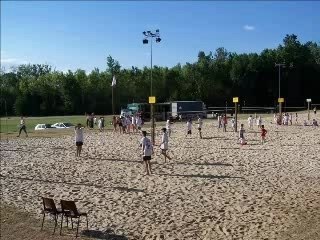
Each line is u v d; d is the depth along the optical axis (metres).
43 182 18.66
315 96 102.25
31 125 59.66
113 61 108.25
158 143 32.12
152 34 34.84
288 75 100.81
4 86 112.00
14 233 12.02
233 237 11.09
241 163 22.38
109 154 26.80
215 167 21.28
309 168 20.75
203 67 104.25
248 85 102.12
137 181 18.36
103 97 101.62
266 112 86.44
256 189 16.48
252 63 101.94
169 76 105.50
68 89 100.31
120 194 16.11
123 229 12.10
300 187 16.73
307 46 104.44
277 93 101.62
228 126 50.38
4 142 35.44
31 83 102.56
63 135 41.31
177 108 69.69
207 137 37.06
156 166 21.84
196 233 11.55
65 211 12.09
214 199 15.09
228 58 109.69
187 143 32.09
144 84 103.75
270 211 13.41
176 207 14.17
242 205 14.21
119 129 46.44
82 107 100.94
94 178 19.25
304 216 12.73
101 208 14.29
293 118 63.69
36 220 13.27
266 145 30.44
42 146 32.09
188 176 19.14
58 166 22.64
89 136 39.72
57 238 11.50
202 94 103.50
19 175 20.38
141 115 56.34
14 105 98.94
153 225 12.36
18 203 15.27
